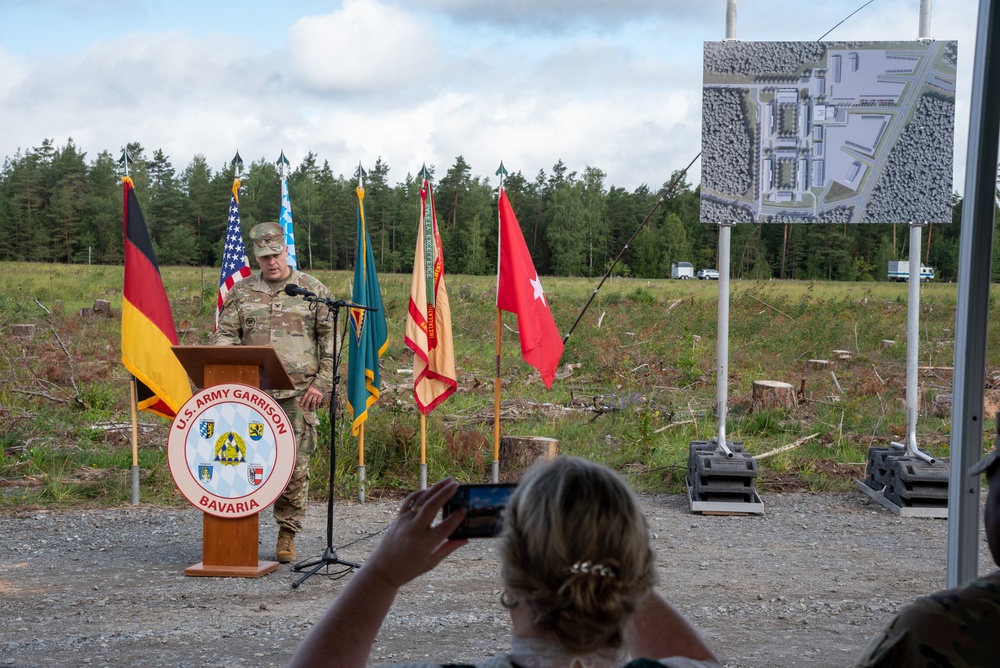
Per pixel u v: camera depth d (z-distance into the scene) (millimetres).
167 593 5109
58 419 9852
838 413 11109
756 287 31844
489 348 16391
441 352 7449
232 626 4551
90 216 75312
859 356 16500
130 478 7918
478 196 86375
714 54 7102
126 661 4051
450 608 4859
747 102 7113
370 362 7316
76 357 13477
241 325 6004
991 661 1193
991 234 2203
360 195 7035
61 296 25906
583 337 17594
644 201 91188
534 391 12258
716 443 7961
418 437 8469
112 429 9445
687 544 6352
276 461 5465
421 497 1328
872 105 7027
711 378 13688
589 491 1116
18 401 10539
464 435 8695
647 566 1145
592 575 1078
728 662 4109
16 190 74812
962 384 2252
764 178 7145
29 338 15219
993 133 2164
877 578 5555
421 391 7461
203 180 81688
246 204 81500
